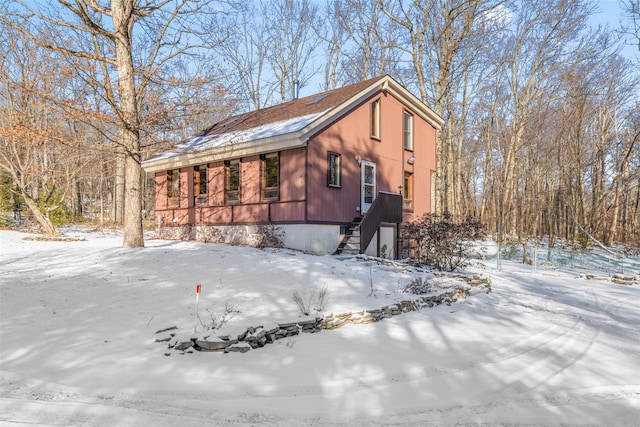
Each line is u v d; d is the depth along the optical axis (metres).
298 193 14.55
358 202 16.64
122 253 11.66
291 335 6.63
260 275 9.52
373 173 17.55
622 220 32.09
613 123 31.89
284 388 4.64
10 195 21.95
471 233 15.38
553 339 7.16
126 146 13.15
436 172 22.52
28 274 9.19
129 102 13.30
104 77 14.48
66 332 6.02
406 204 19.94
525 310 9.81
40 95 12.60
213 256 11.34
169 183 20.67
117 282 8.63
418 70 23.88
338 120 15.79
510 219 34.22
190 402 4.21
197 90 15.48
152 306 7.23
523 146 33.22
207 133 20.95
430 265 14.91
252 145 15.35
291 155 14.85
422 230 15.57
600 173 31.91
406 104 19.98
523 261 23.39
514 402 4.53
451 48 22.44
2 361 5.04
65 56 13.45
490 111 34.75
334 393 4.59
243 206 16.53
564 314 9.49
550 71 30.56
